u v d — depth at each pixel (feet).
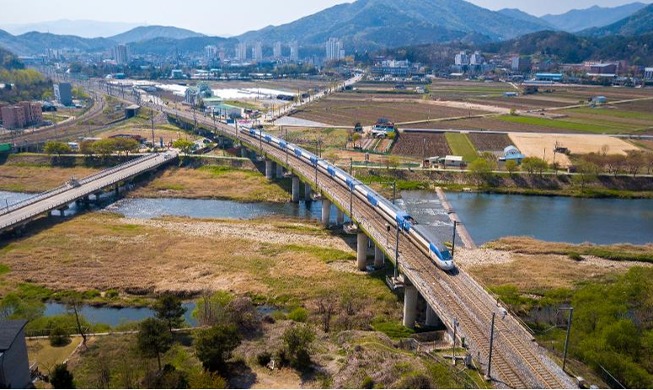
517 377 194.39
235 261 372.79
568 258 389.80
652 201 552.82
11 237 417.08
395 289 305.32
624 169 609.42
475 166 599.57
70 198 492.13
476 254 394.11
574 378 197.26
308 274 351.46
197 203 543.39
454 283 270.05
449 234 445.78
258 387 204.85
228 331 226.99
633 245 416.26
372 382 197.67
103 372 217.36
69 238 417.28
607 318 236.63
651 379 204.54
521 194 574.56
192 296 325.21
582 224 479.82
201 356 215.51
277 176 624.18
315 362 225.35
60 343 252.21
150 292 329.11
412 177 611.47
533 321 289.12
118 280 342.23
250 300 298.97
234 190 583.17
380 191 570.46
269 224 463.42
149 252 389.39
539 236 448.24
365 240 357.41
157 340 220.43
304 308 306.76
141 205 531.91
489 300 253.44
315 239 424.05
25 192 583.58
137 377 213.05
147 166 625.41
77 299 318.45
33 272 352.90
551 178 598.75
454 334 222.28
